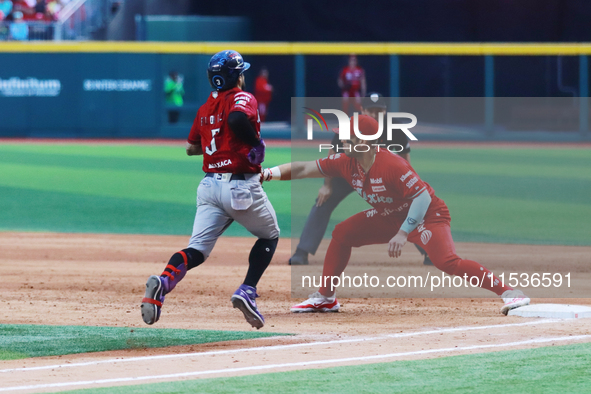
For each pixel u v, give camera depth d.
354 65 76.69
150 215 36.53
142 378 12.46
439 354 13.99
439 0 99.50
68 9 90.19
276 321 17.31
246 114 14.12
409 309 18.75
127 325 16.62
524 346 14.52
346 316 17.89
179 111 78.00
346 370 12.88
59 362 13.52
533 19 98.88
